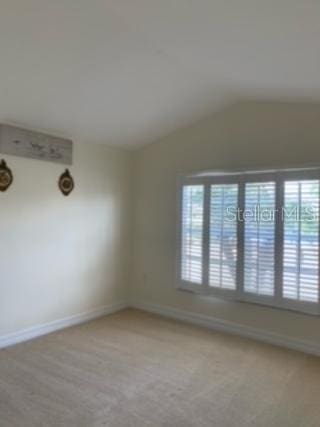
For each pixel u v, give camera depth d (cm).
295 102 329
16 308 336
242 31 198
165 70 286
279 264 338
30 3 198
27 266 345
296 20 170
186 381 266
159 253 438
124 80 294
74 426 209
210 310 389
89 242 409
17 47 232
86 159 403
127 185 459
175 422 214
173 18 201
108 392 248
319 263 315
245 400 241
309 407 233
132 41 240
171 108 359
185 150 411
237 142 369
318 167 316
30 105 304
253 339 354
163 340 348
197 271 398
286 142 336
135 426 210
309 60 219
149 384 260
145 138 425
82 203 399
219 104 367
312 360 306
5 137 321
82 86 292
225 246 375
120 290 455
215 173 383
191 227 403
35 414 220
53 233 368
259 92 321
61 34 227
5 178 323
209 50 239
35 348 323
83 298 404
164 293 432
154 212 443
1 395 242
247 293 359
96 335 359
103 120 360
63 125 353
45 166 359
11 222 330
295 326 331
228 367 291
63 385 257
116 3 195
